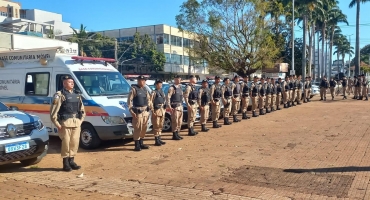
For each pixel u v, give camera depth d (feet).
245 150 27.84
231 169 22.29
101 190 18.83
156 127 31.14
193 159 25.36
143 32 183.52
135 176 21.38
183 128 41.27
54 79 31.01
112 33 192.24
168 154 27.48
